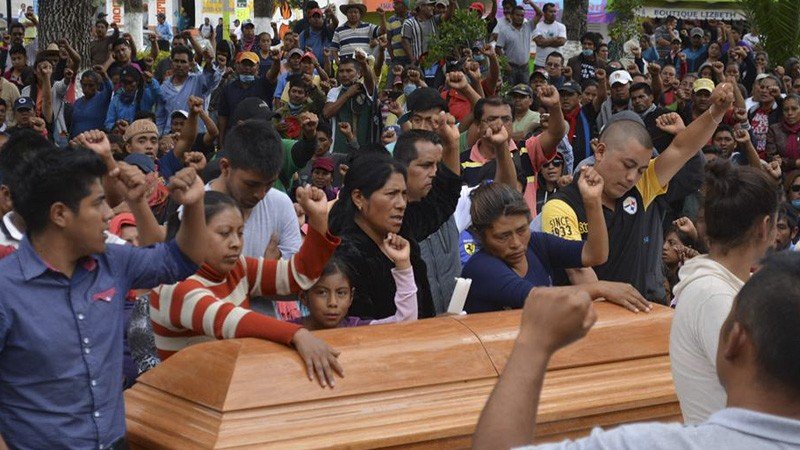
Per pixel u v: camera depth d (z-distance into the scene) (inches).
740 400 79.6
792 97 462.6
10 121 461.7
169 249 121.8
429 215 189.2
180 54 470.3
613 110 423.8
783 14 669.9
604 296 143.6
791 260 79.7
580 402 126.0
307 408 114.1
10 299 111.1
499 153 207.6
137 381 124.8
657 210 199.6
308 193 139.5
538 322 84.0
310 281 142.6
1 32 826.2
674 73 509.7
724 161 123.6
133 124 303.6
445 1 550.9
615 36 804.0
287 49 592.1
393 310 166.4
